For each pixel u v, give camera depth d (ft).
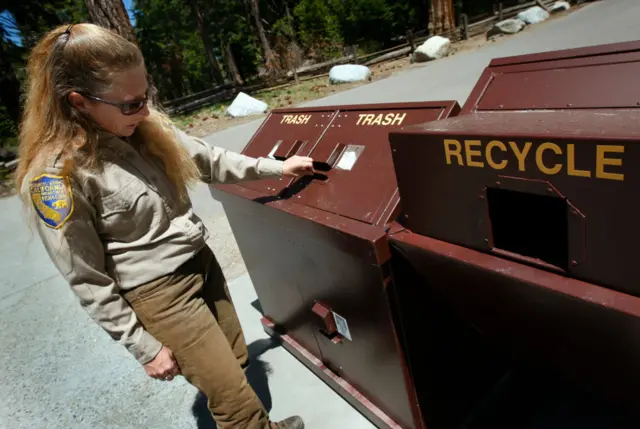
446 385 5.46
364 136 5.50
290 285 6.59
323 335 6.39
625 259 2.80
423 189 3.98
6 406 8.32
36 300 12.21
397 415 5.66
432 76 28.45
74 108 3.85
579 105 3.98
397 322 4.76
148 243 4.47
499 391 5.94
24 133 4.05
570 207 2.98
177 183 4.82
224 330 5.79
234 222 7.24
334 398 6.73
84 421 7.55
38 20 38.01
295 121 6.91
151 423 7.22
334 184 5.38
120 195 4.18
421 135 3.74
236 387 4.94
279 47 78.59
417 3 76.79
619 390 3.61
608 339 3.10
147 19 80.79
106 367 8.82
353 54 48.16
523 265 3.43
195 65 87.30
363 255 4.50
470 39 43.70
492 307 4.01
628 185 2.63
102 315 4.20
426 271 4.32
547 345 3.84
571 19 35.88
